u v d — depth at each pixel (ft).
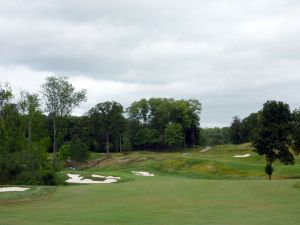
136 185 108.88
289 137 176.65
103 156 368.68
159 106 486.38
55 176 164.45
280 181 109.60
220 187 101.50
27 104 195.93
